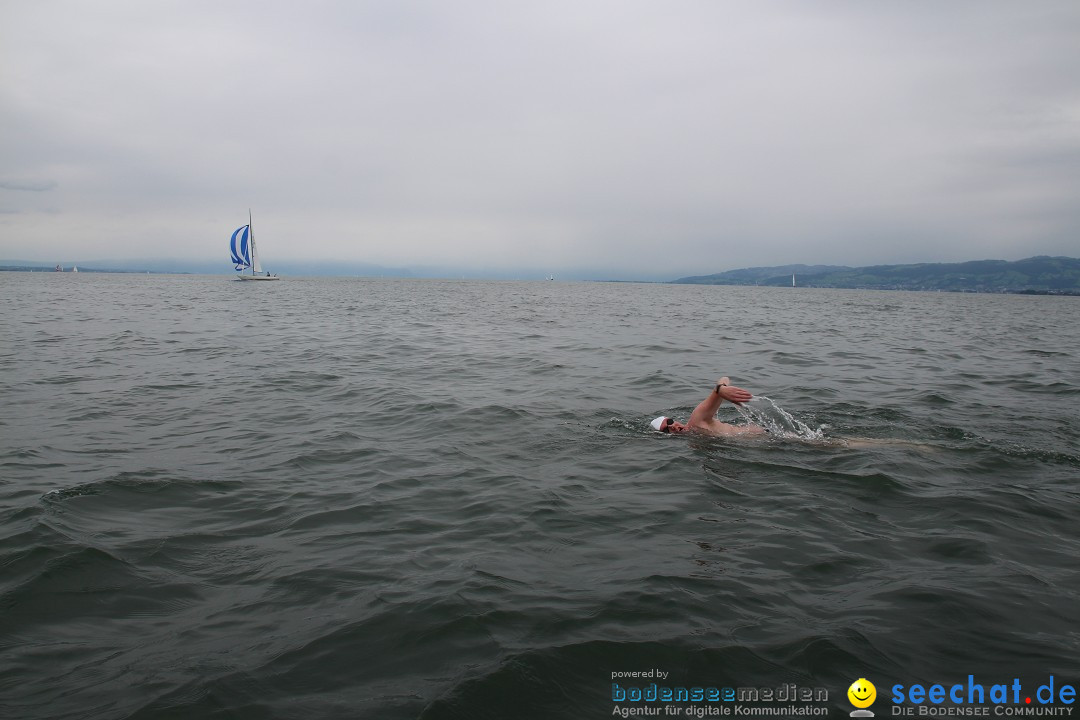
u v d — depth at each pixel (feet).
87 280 370.12
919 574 13.07
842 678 9.64
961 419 28.14
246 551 14.34
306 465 20.92
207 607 11.86
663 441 23.98
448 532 15.47
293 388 34.83
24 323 75.51
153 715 8.77
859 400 32.40
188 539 14.92
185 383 36.14
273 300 156.56
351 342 59.67
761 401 31.55
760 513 16.62
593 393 33.78
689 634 10.80
